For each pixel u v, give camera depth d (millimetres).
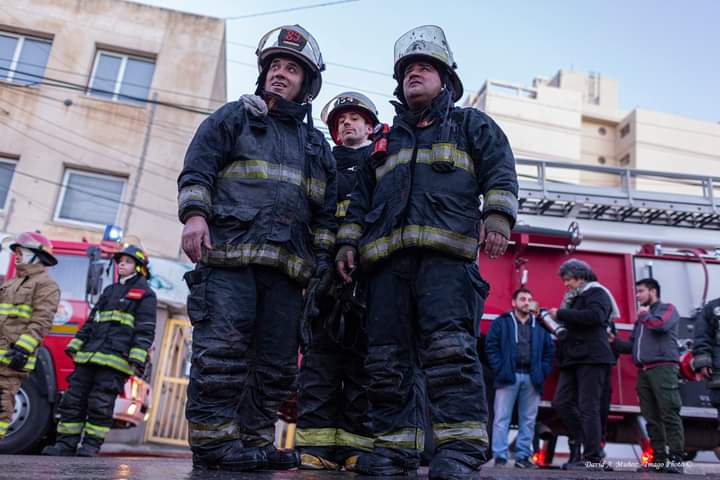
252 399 2658
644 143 35656
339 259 2777
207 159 2525
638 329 5293
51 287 4934
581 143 37062
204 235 2396
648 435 5520
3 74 13516
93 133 13320
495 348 5324
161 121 13602
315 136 2906
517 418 5633
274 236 2557
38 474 1732
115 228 6832
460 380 2275
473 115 2600
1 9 13789
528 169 27047
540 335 5395
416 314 2537
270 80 2883
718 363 4914
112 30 14055
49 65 13656
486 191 2447
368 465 2420
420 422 2588
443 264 2416
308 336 2693
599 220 6215
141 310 5273
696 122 36500
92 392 5055
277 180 2637
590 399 4785
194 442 2365
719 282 5852
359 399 3373
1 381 4656
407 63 2721
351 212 2816
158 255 12930
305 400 3400
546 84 39000
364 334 3311
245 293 2502
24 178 12891
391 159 2652
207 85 13977
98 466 2229
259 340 2635
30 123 13203
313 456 3250
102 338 5117
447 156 2496
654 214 6219
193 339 2486
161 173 13344
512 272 5641
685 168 35781
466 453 2199
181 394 11180
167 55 14062
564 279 5215
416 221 2439
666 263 5867
